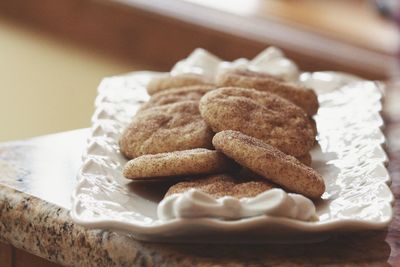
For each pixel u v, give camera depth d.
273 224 0.50
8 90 1.79
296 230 0.51
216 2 1.68
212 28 1.57
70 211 0.56
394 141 0.85
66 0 1.70
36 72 1.76
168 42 1.61
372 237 0.57
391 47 1.60
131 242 0.54
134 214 0.55
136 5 1.63
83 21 1.69
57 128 1.75
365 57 1.57
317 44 1.57
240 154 0.56
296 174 0.56
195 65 0.91
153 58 1.63
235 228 0.50
